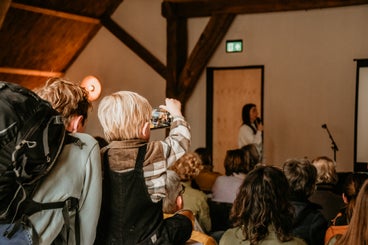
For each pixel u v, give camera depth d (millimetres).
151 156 1816
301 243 2162
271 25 8109
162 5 8422
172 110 2012
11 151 1411
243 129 7543
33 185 1504
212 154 8680
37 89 1925
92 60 9656
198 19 8555
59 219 1567
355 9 7531
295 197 2996
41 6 8219
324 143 7816
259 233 2154
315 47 7824
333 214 3799
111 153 1824
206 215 3727
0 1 6633
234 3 8070
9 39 8453
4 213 1446
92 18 9148
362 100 7508
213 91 8594
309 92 7891
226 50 8438
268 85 8188
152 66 8930
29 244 1491
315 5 7562
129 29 9164
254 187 2186
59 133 1547
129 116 1823
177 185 2406
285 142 8094
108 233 1816
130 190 1787
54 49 9305
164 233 1822
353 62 7574
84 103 1906
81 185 1630
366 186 1790
